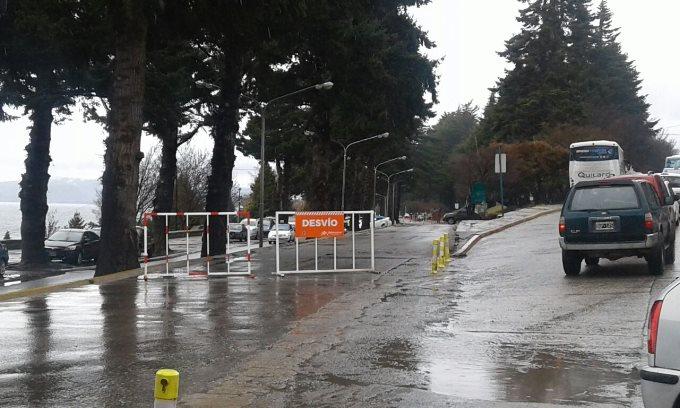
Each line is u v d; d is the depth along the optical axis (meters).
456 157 91.56
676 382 4.87
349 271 19.22
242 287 16.38
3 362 8.67
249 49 30.67
